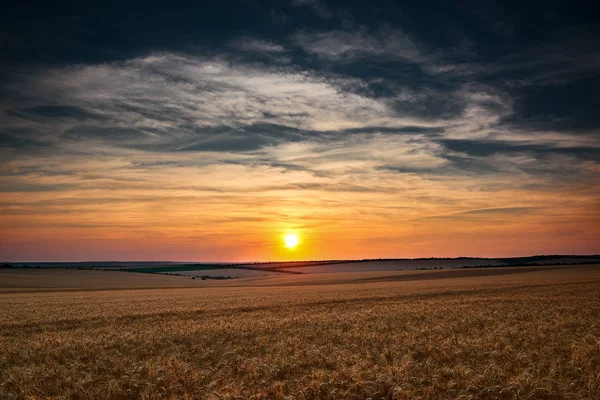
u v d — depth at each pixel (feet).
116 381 36.09
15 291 234.17
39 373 41.04
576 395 29.19
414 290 153.89
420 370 37.37
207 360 47.39
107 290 240.53
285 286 258.78
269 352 49.08
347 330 64.54
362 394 32.14
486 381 32.73
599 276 212.23
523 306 87.10
